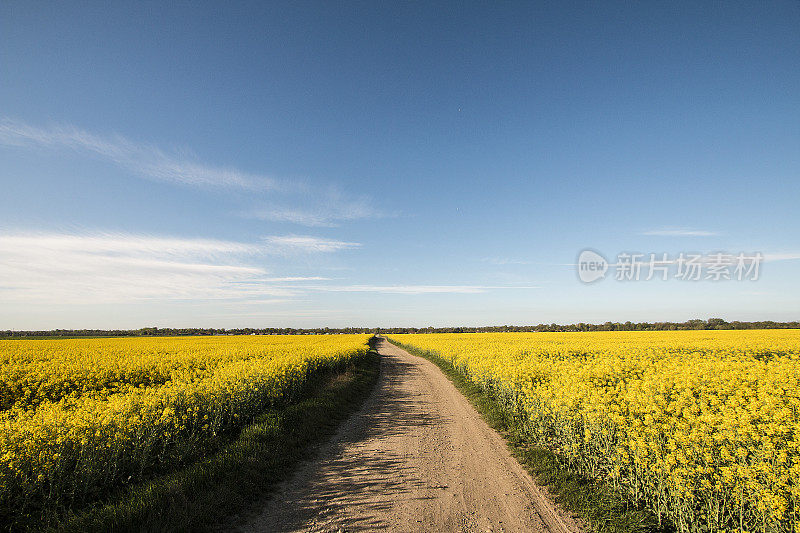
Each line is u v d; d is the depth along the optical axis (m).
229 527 4.63
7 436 5.30
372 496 5.50
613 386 9.24
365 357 28.30
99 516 4.46
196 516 4.62
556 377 9.94
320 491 5.67
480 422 9.76
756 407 5.99
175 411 7.58
